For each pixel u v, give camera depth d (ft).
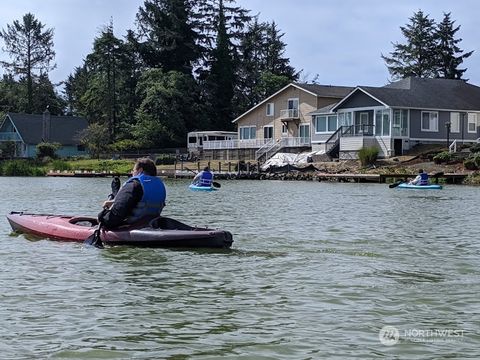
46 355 21.79
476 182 128.77
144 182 44.01
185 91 276.41
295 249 43.45
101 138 263.08
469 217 65.72
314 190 115.44
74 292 30.45
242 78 318.24
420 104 173.99
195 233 42.73
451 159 145.07
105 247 43.34
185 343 23.07
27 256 40.04
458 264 37.99
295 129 218.79
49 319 25.91
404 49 310.24
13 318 26.00
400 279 33.63
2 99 350.23
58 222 48.70
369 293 30.50
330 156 176.96
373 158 157.79
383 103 169.07
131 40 292.61
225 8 313.73
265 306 28.07
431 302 28.84
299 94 216.74
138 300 29.04
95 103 289.33
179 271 35.58
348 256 40.73
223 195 102.37
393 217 65.51
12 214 52.37
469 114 182.39
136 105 284.61
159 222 44.86
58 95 385.70
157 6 296.92
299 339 23.53
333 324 25.40
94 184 146.20
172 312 27.07
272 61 345.10
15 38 353.92
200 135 252.01
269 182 149.28
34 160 241.14
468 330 24.67
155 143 261.85
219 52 302.25
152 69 273.75
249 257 40.14
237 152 214.28
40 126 290.76
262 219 63.46
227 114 301.84
